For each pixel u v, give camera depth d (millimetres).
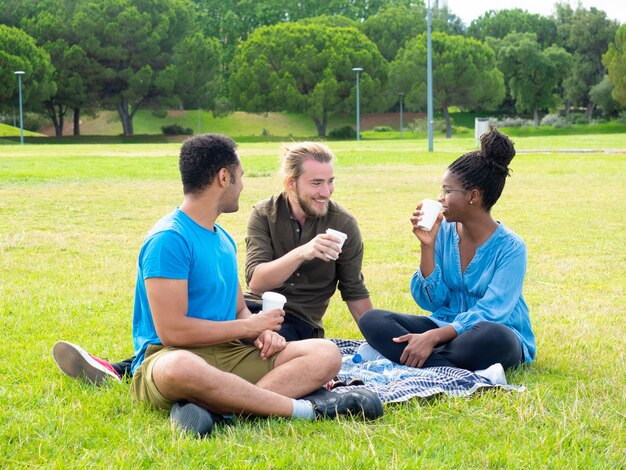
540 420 3725
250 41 77750
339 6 106500
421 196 15602
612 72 74625
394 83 76375
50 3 73188
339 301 6832
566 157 26719
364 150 34656
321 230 4891
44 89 65625
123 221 12031
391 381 4344
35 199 14742
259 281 4609
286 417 3686
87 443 3449
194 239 3848
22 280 7531
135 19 69750
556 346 5348
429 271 4855
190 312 3895
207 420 3482
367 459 3197
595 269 8398
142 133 83625
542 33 95500
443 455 3322
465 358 4492
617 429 3615
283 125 88188
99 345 5297
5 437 3492
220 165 3861
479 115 93500
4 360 4867
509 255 4699
